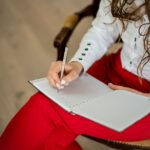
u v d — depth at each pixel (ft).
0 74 6.35
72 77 3.26
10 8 8.47
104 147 4.97
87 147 4.97
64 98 3.05
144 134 2.87
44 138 3.14
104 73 3.91
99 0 4.55
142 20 3.20
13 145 3.20
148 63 3.35
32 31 7.66
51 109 3.12
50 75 3.24
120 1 3.31
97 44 3.74
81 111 2.88
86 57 3.61
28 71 6.46
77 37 7.47
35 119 3.17
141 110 2.89
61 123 3.08
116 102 2.98
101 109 2.89
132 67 3.56
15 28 7.72
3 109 5.57
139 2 3.19
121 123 2.72
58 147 3.14
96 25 3.81
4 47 7.09
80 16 4.50
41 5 8.66
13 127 3.25
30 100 3.31
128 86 3.64
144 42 3.21
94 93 3.16
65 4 8.76
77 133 3.06
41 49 7.09
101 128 2.94
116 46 4.25
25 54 6.91
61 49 4.04
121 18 3.34
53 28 7.80
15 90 6.00
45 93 3.10
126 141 3.02
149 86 3.53
